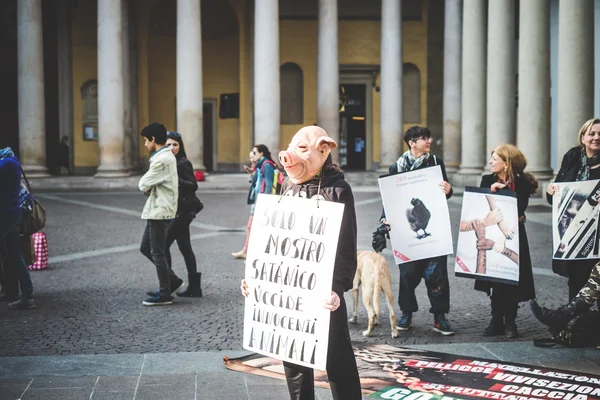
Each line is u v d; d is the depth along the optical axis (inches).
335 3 1093.1
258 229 177.3
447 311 300.7
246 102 1342.3
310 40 1333.7
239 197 925.8
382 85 1117.7
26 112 1041.5
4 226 330.6
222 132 1375.5
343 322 174.1
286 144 1343.5
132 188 1031.6
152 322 321.7
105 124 1036.5
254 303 177.3
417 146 302.4
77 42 1309.1
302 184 177.0
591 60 693.9
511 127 902.4
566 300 359.6
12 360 257.3
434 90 1331.2
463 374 239.5
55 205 821.9
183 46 1027.9
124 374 240.8
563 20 697.0
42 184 1016.2
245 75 1336.1
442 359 257.4
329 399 218.2
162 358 259.8
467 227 297.7
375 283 293.3
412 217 300.0
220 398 218.1
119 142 1046.4
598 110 863.1
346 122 1349.7
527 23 799.7
